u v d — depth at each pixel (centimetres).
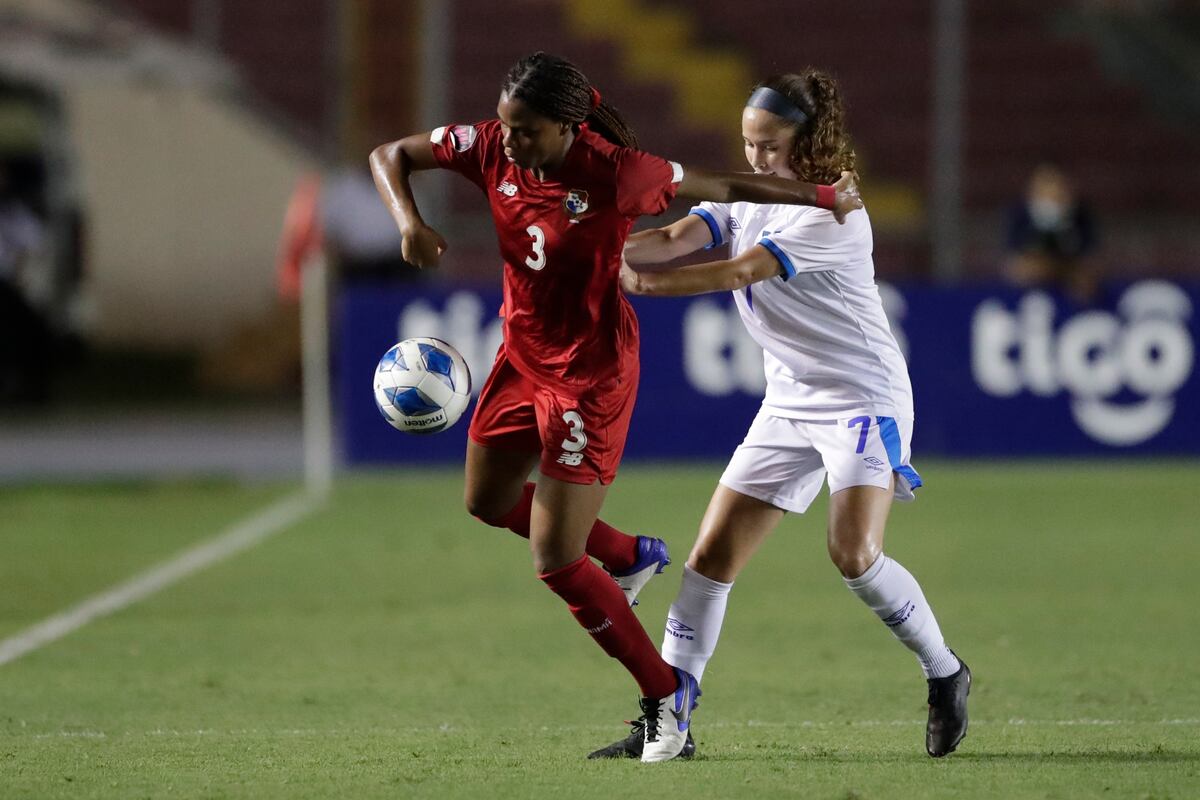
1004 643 2692
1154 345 4912
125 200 8475
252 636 2795
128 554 3666
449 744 1989
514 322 1766
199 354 8531
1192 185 7988
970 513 4150
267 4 8644
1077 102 8175
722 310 4888
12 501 4484
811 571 3425
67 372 7969
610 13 8456
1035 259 5191
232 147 8538
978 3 8438
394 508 4322
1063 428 4928
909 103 8206
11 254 6650
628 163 1662
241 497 4538
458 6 8450
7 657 2622
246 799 1692
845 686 2380
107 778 1797
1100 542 3738
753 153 1816
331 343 6888
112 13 8612
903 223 7312
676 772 1805
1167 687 2336
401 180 1767
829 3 8431
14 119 6931
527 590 3234
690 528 3878
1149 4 8606
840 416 1839
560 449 1758
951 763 1847
